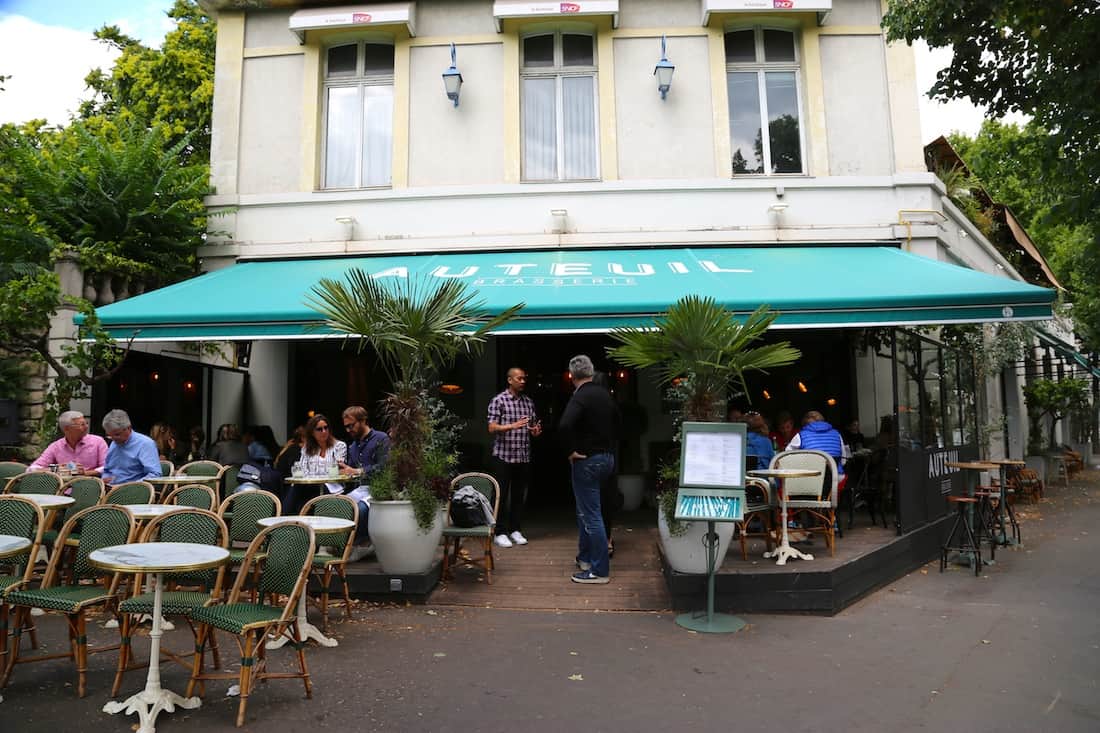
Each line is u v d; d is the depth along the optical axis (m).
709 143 11.07
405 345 6.85
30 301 8.17
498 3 11.05
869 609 6.58
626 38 11.25
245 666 4.16
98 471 7.70
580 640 5.67
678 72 11.19
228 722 4.17
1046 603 6.79
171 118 19.45
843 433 12.06
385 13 11.09
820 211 10.88
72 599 4.50
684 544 6.43
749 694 4.61
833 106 11.17
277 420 11.74
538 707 4.41
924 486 8.99
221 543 5.27
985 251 14.52
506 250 11.01
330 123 11.65
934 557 8.95
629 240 10.87
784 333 12.34
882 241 10.81
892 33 7.91
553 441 12.84
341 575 6.15
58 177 10.03
